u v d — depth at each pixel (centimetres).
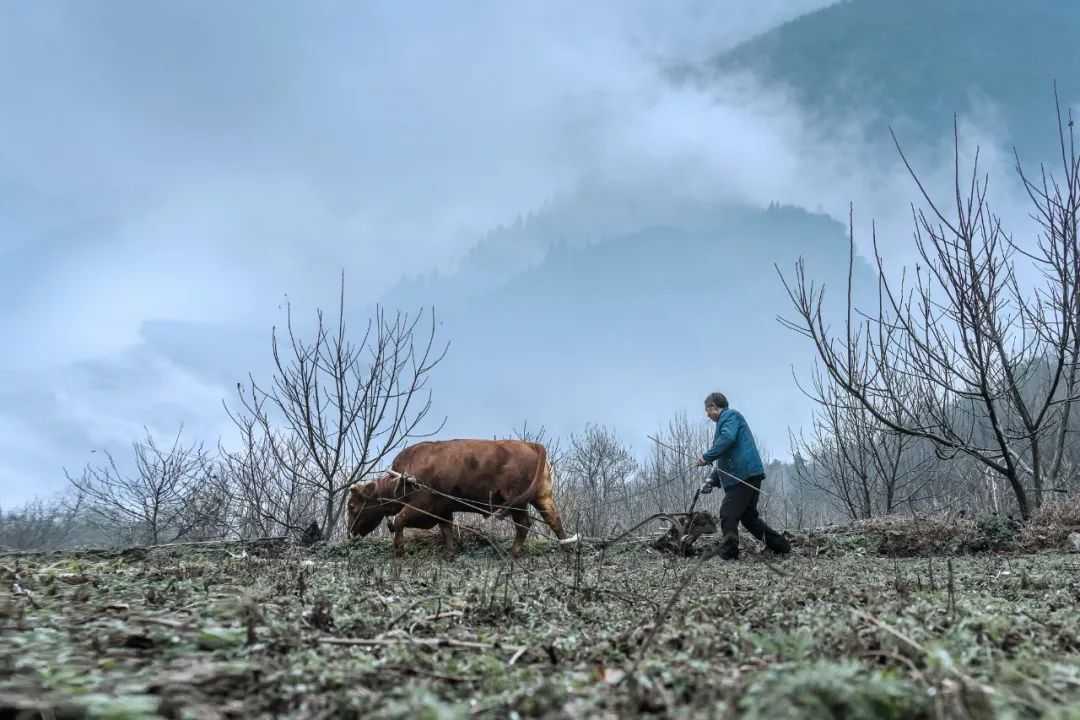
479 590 506
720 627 359
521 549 1016
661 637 335
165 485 1827
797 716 187
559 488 1761
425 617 404
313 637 337
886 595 473
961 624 327
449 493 1014
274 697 251
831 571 716
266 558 955
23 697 227
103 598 472
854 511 1756
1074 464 1717
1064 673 256
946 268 1130
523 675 278
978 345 1140
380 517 1077
